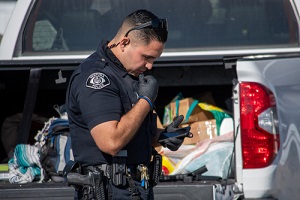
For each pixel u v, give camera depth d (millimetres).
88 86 7395
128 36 7539
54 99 12414
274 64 9398
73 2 11961
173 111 11281
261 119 9234
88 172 7656
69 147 10281
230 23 11766
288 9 11625
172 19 11828
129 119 7254
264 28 11711
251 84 9281
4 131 12320
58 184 9688
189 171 10047
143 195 7703
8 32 11703
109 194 7523
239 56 9789
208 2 11805
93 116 7270
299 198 9312
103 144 7172
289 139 9281
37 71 10547
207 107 10984
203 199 9039
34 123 12125
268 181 9195
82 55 11758
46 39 11836
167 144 8008
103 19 11961
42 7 11898
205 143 10336
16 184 9781
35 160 10359
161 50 7629
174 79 11789
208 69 11711
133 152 7676
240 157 9250
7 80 11773
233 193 9258
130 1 11953
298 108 9359
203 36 11758
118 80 7613
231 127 10758
